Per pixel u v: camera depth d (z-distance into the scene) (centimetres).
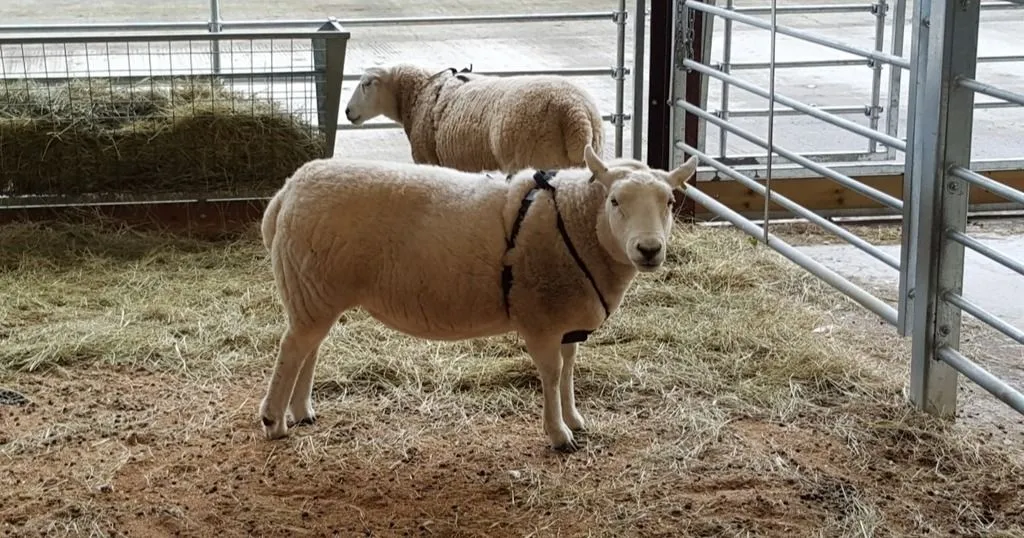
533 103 595
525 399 480
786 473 412
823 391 495
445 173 410
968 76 434
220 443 433
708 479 407
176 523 372
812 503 391
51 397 480
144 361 521
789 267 683
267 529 370
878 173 790
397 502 389
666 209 375
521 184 395
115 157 716
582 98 600
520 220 389
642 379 501
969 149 443
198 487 398
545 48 1413
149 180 732
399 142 1023
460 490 398
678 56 750
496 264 391
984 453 433
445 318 402
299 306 407
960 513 385
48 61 987
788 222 793
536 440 440
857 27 1499
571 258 388
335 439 438
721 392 492
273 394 427
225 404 473
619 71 789
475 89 649
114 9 1376
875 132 534
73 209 735
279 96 746
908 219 497
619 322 575
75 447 429
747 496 394
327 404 471
